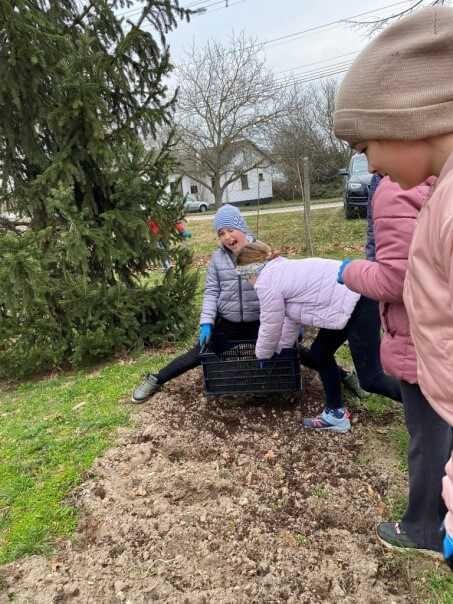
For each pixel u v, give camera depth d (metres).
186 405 3.50
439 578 1.91
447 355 1.08
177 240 4.97
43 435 3.29
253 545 2.16
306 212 8.61
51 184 4.32
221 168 26.80
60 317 4.54
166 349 4.80
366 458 2.71
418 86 1.04
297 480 2.58
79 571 2.11
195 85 24.59
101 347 4.53
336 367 2.96
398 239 1.71
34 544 2.28
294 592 1.91
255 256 2.78
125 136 4.41
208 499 2.51
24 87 4.05
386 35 1.10
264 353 2.91
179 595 1.94
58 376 4.52
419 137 1.06
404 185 1.19
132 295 4.65
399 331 1.83
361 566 1.99
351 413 3.16
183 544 2.19
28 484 2.74
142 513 2.40
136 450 2.95
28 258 3.80
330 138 26.44
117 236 4.45
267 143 25.44
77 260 4.13
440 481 1.89
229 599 1.90
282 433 3.03
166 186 4.76
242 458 2.81
